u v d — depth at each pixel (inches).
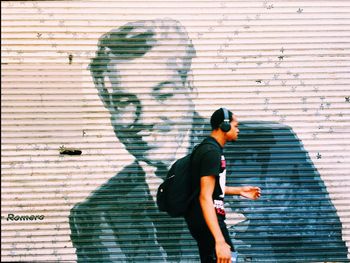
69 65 276.4
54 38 275.9
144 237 275.7
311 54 277.3
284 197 277.0
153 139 275.9
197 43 276.7
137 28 276.8
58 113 275.7
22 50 275.7
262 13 277.1
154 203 275.9
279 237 276.2
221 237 197.2
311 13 277.4
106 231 275.4
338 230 276.8
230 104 276.7
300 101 277.1
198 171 207.9
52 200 275.7
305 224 276.8
